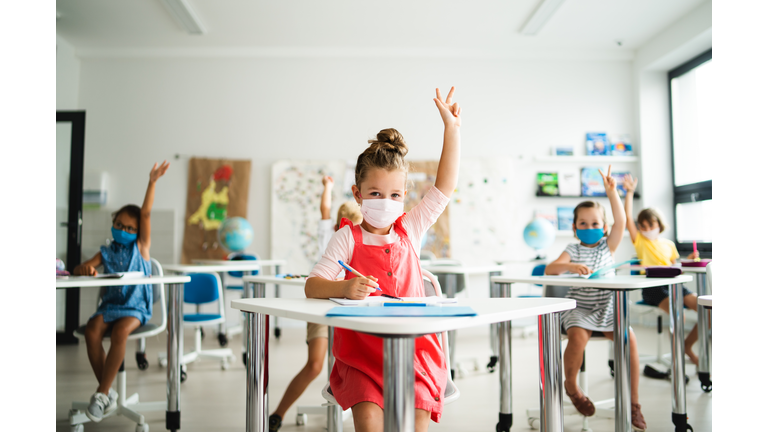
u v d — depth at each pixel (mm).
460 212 5207
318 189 5184
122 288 2281
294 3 4352
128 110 5223
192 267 3199
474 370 3230
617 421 1606
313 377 1980
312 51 5289
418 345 1146
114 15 4531
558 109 5367
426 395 1048
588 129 5371
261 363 1159
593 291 2053
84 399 2537
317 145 5250
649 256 3393
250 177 5195
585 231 2340
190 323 3154
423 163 5227
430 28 4855
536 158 5266
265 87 5281
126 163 5172
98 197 5098
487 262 5168
